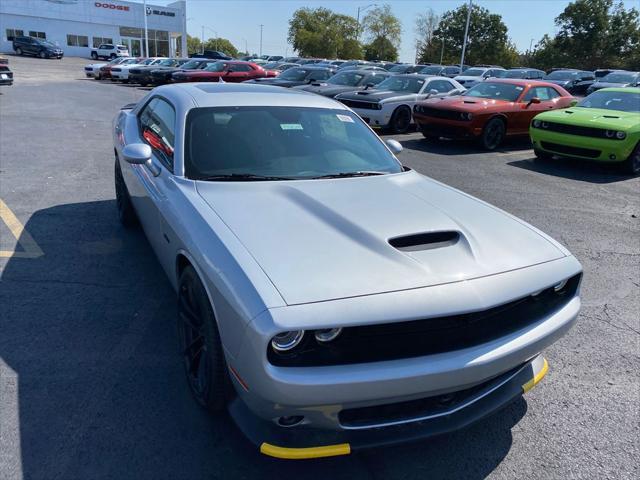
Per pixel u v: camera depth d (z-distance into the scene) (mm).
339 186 3029
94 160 8258
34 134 10219
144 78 25453
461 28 69938
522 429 2693
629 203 7422
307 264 2133
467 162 9945
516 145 12531
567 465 2457
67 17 52719
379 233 2391
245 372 1946
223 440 2453
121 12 55812
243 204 2682
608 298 4332
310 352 1929
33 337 3168
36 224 5129
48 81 23969
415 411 2170
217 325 2182
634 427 2750
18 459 2240
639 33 60312
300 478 2273
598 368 3289
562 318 2488
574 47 62062
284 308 1888
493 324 2223
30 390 2689
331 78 15062
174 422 2543
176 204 2781
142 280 4027
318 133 3598
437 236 2477
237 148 3236
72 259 4348
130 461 2285
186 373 2730
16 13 49938
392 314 1955
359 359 1974
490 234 2613
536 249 2590
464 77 27875
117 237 4891
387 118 12648
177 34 60438
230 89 3834
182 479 2217
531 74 29766
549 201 7340
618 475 2410
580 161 10617
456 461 2439
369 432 2121
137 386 2785
